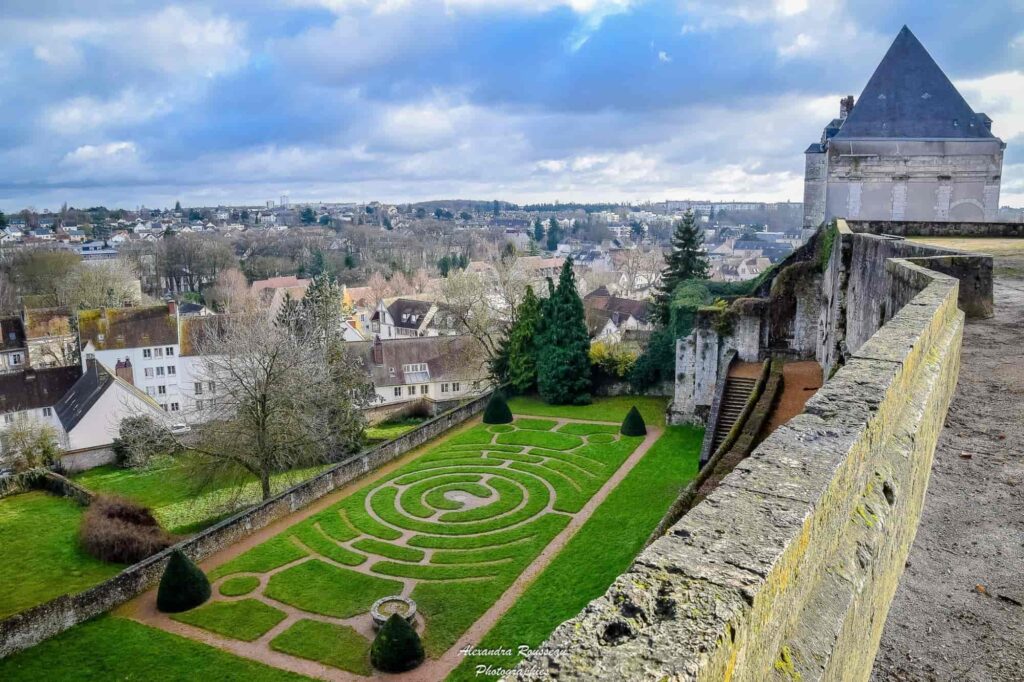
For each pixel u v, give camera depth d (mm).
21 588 29188
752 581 3592
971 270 14859
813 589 4570
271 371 36844
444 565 27656
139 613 25047
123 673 21625
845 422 5832
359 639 22953
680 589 3543
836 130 51406
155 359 65625
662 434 42531
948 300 11195
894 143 45469
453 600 25016
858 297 23562
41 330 75500
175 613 24922
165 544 31469
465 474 37406
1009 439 9195
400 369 66562
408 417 57688
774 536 4039
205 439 37812
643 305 87188
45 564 31328
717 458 26391
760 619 3590
